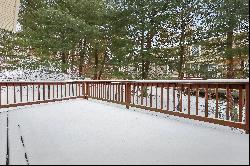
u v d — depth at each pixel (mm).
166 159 3025
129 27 21906
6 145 3734
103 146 3602
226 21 16406
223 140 4039
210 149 3482
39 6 24438
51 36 22625
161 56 21453
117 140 3975
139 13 20656
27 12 25297
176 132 4664
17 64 21031
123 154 3215
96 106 9297
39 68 22312
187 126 5305
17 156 3182
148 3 20062
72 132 4582
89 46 25516
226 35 17812
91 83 13383
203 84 6082
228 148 3545
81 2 22297
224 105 15203
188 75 21562
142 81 8234
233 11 16156
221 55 17547
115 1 21688
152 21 20969
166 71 22516
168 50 21938
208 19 18344
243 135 4453
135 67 22391
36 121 5844
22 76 19984
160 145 3686
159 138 4141
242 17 15719
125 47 20969
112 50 23672
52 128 4969
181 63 21172
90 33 21891
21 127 5094
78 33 21891
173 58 21578
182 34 21188
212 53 19656
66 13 21703
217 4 17531
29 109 8320
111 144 3719
